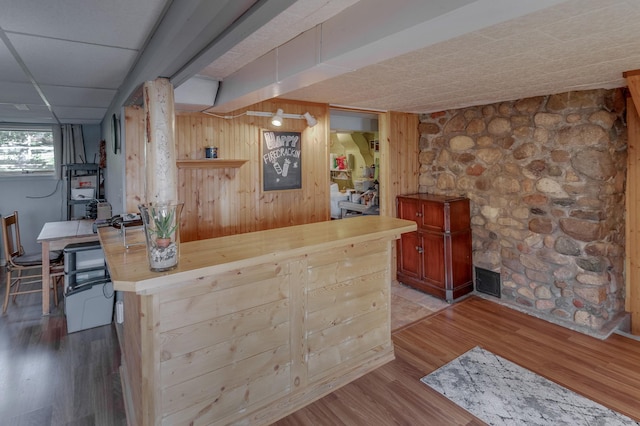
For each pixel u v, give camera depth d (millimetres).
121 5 1461
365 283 2545
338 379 2400
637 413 2146
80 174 5387
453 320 3430
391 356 2744
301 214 3828
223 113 3311
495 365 2668
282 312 2105
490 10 1151
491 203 3855
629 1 1378
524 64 2264
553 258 3371
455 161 4180
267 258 1915
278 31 1810
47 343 3010
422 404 2236
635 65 2314
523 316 3490
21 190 5234
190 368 1793
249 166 3488
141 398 1762
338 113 4805
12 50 1995
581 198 3133
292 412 2166
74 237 3510
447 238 3812
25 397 2301
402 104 3848
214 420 1889
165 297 1693
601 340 3016
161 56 1676
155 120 2096
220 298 1863
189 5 1242
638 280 3234
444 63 2238
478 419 2104
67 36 1796
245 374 1983
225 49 1482
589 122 3039
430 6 1233
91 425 2061
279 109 3346
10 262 3623
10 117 4668
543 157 3373
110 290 3348
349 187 7977
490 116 3787
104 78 2641
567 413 2152
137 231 2404
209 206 3309
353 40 1538
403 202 4262
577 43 1878
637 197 3213
